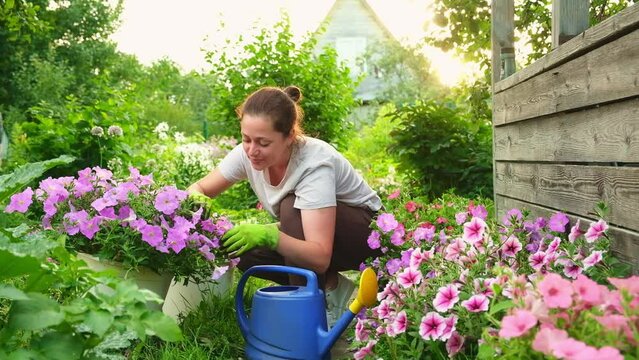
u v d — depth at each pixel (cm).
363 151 1249
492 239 206
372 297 201
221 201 654
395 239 248
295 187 252
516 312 115
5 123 1191
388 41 2344
